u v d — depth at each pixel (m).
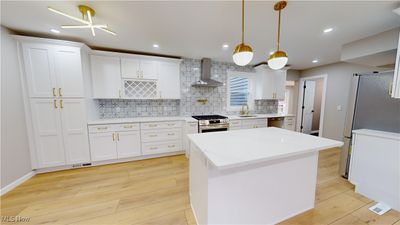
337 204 1.84
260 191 1.43
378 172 1.88
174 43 2.74
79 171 2.67
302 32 2.29
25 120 2.39
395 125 1.96
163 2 1.60
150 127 3.18
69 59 2.54
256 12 1.77
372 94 2.14
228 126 3.54
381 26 2.09
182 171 2.69
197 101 3.95
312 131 5.67
